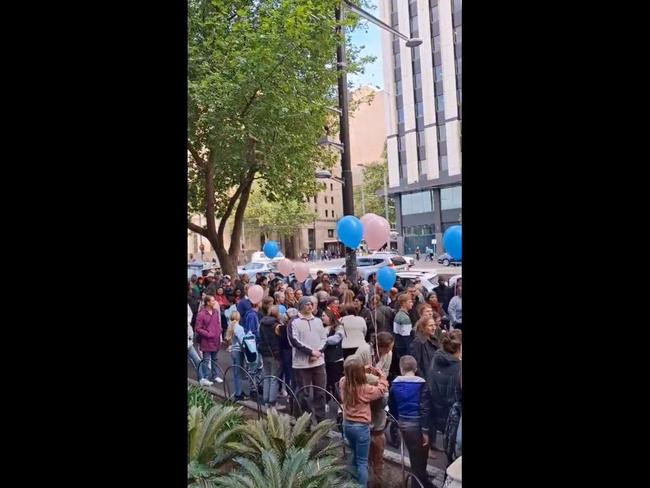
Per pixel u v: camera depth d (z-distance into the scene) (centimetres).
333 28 1118
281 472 473
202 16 1076
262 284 1199
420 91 3769
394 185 4066
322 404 690
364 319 745
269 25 1059
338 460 534
